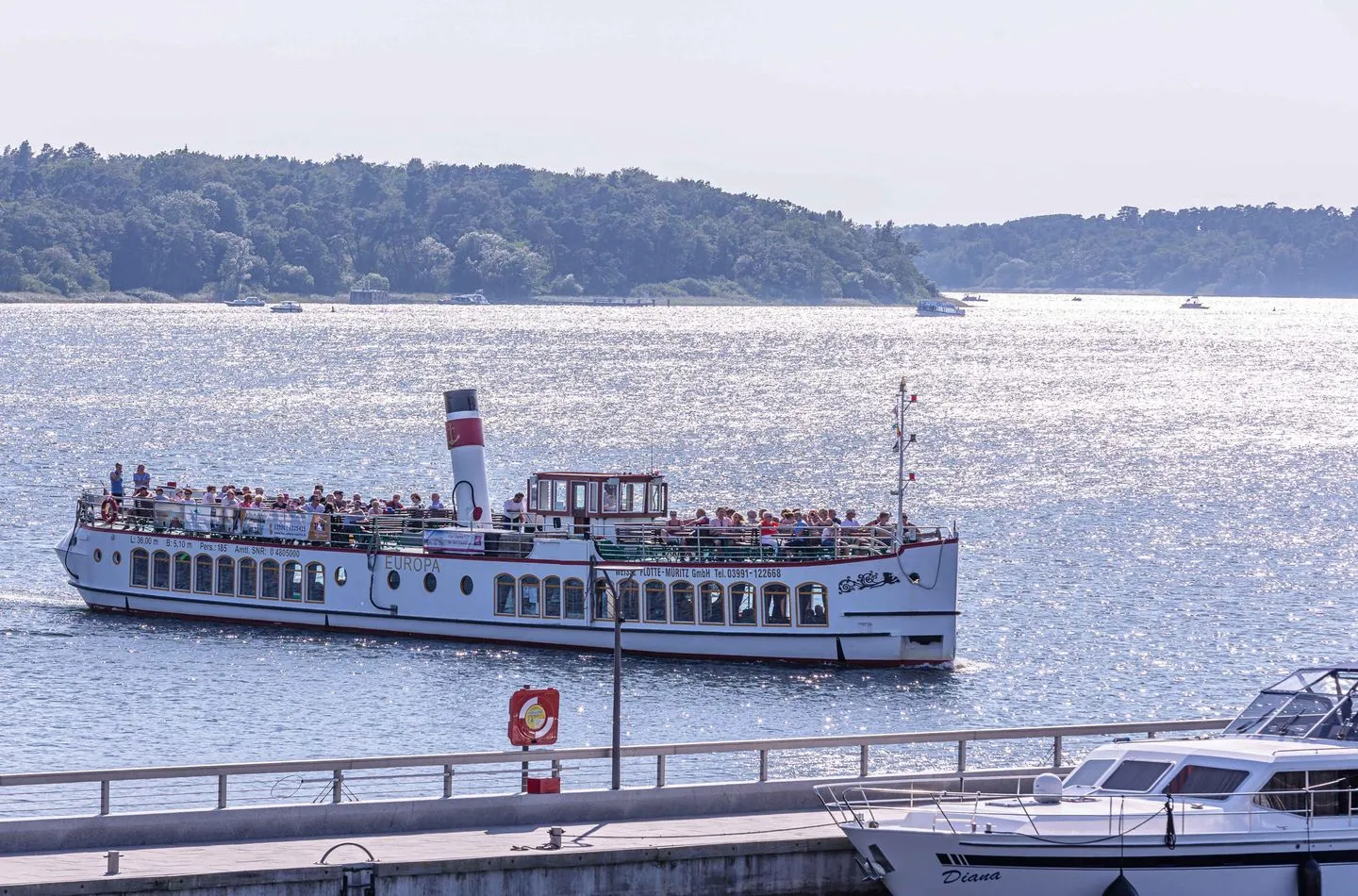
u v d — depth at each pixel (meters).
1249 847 100.12
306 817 105.06
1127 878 99.88
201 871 94.81
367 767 106.94
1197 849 99.81
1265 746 104.88
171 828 102.88
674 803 110.94
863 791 111.75
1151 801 102.19
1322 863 100.88
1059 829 100.00
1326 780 102.19
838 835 105.31
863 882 105.56
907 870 101.12
